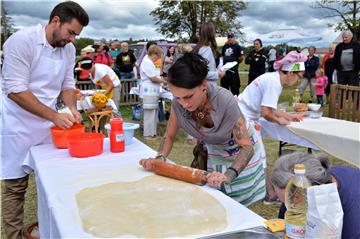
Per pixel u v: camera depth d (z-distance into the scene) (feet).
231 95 5.03
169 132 5.85
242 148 5.01
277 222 3.56
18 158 7.00
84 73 23.95
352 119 12.84
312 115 11.06
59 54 7.07
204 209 3.88
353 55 21.65
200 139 5.61
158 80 16.84
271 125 10.57
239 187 5.90
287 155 3.59
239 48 25.16
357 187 3.73
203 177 4.62
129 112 24.76
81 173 5.17
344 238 3.60
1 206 7.73
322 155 3.73
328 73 27.76
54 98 7.18
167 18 57.47
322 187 2.83
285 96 32.76
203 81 4.61
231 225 3.53
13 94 6.50
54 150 6.59
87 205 3.99
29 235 6.39
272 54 33.94
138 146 6.88
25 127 6.91
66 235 3.32
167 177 4.99
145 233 3.34
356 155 7.95
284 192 3.35
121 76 27.76
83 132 6.87
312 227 2.82
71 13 6.50
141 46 38.86
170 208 3.90
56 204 4.03
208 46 13.05
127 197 4.22
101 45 26.91
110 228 3.44
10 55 6.44
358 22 48.42
